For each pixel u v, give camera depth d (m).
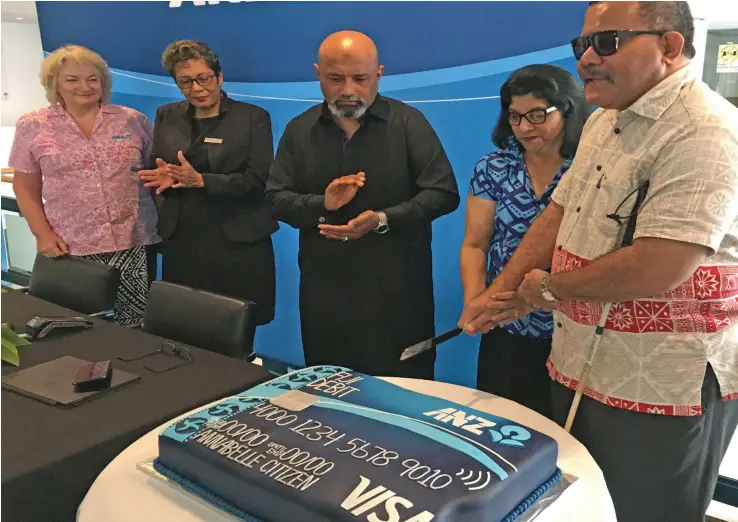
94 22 3.24
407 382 1.37
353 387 1.15
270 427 0.98
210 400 1.28
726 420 1.23
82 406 1.24
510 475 0.86
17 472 1.00
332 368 1.28
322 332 2.08
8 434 1.12
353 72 1.77
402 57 2.32
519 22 2.06
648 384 1.19
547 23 2.01
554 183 1.58
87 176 2.54
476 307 1.37
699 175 1.04
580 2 1.94
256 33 2.67
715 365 1.17
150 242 2.74
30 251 4.08
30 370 1.39
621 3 1.09
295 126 2.04
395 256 1.96
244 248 2.47
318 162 1.99
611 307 1.20
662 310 1.16
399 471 0.85
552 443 0.97
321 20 2.47
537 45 2.05
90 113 2.57
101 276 2.07
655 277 1.07
